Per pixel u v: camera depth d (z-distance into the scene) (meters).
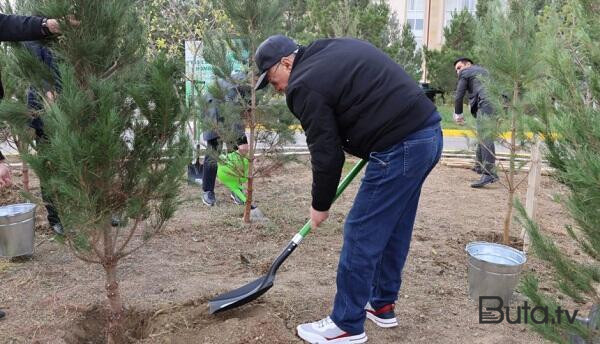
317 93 2.57
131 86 2.68
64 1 2.52
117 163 2.65
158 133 2.77
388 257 3.12
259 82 2.89
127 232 4.82
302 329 3.01
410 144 2.69
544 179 7.91
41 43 2.76
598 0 2.32
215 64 4.92
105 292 3.60
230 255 4.42
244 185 6.71
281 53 2.79
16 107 2.78
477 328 3.24
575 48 2.66
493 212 6.09
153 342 3.01
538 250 2.36
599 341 2.11
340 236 4.97
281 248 4.61
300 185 7.24
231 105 4.92
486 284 3.43
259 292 3.18
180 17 9.08
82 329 3.21
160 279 3.85
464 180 7.86
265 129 5.13
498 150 9.72
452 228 5.37
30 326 3.11
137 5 3.10
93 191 2.65
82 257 2.93
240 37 4.98
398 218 2.83
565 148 2.29
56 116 2.45
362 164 3.09
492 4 4.63
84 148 2.46
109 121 2.48
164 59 2.81
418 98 2.73
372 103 2.64
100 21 2.62
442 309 3.49
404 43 18.06
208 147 5.14
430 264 4.27
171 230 4.96
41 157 2.54
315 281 3.85
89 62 2.67
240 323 3.07
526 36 4.36
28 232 4.10
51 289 3.64
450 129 14.75
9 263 4.07
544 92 2.44
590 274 2.24
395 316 3.33
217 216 5.50
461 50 19.75
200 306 3.38
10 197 5.79
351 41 2.77
